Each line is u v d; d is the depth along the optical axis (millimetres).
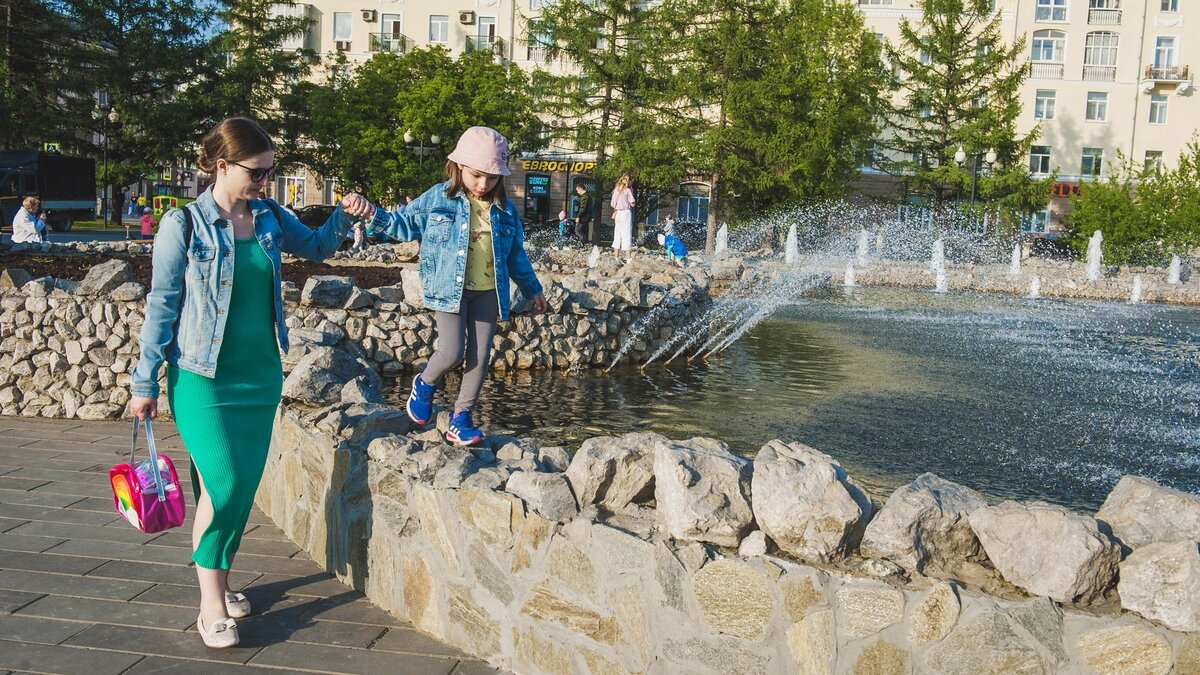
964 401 8867
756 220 38719
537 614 3107
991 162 38219
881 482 5902
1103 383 10289
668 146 36250
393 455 3697
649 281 13008
